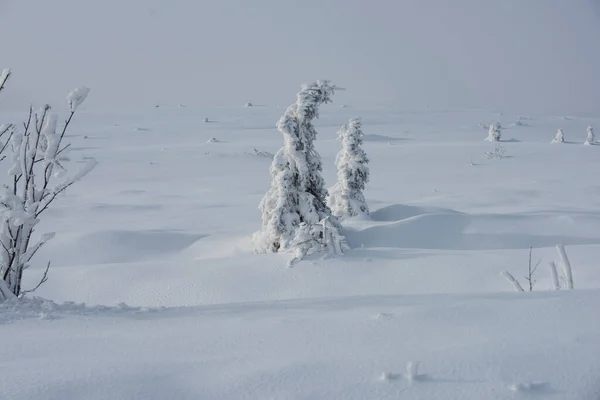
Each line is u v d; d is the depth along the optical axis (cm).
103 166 7769
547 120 18500
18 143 607
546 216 2984
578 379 272
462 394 261
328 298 546
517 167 7419
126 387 281
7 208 586
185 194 5472
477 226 2772
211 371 302
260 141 11900
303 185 2352
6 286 547
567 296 436
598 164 7662
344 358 313
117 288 1886
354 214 3105
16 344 368
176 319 448
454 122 17388
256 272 1956
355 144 3122
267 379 286
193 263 2072
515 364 292
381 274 1891
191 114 19575
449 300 464
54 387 281
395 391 266
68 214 4112
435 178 6544
